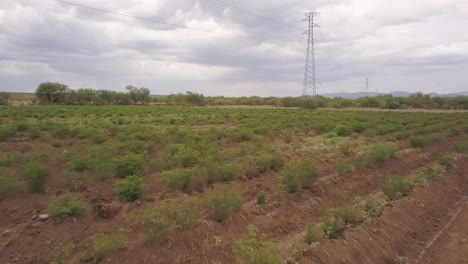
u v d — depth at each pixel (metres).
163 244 8.48
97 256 7.77
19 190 11.95
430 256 11.14
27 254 8.12
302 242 9.95
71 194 11.65
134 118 47.56
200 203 11.00
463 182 19.56
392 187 14.72
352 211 11.52
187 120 44.31
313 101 94.50
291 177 13.82
